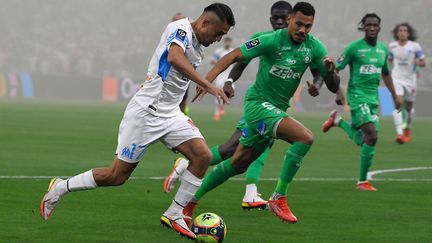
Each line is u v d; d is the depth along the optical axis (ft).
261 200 86.58
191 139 70.28
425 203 94.63
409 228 77.25
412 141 196.44
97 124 220.84
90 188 70.74
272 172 124.57
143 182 104.99
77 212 80.23
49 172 113.50
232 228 75.25
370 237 72.18
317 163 140.56
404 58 192.34
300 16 79.51
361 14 467.11
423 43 425.28
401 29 194.08
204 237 67.62
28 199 87.20
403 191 105.70
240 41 498.28
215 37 68.90
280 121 80.28
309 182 112.78
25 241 65.77
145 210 82.89
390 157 155.84
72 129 199.52
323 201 94.53
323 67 82.43
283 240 69.67
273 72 82.23
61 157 134.82
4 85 457.27
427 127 258.98
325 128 125.18
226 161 81.82
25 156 134.31
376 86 118.93
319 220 81.15
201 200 92.12
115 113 281.13
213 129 212.02
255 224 77.82
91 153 143.23
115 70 504.02
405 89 193.47
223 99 65.98
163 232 71.51
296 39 80.43
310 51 82.07
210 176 81.87
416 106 339.98
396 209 89.61
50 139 168.96
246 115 83.10
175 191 97.55
